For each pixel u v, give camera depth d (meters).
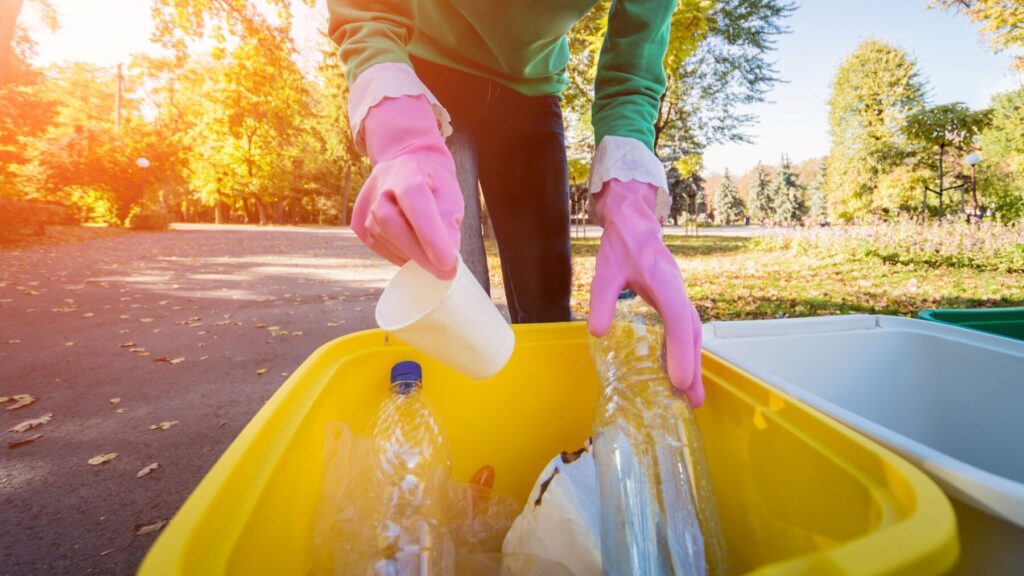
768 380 0.70
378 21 0.80
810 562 0.31
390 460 0.75
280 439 0.54
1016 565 0.44
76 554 1.44
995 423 0.93
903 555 0.32
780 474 0.59
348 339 0.84
